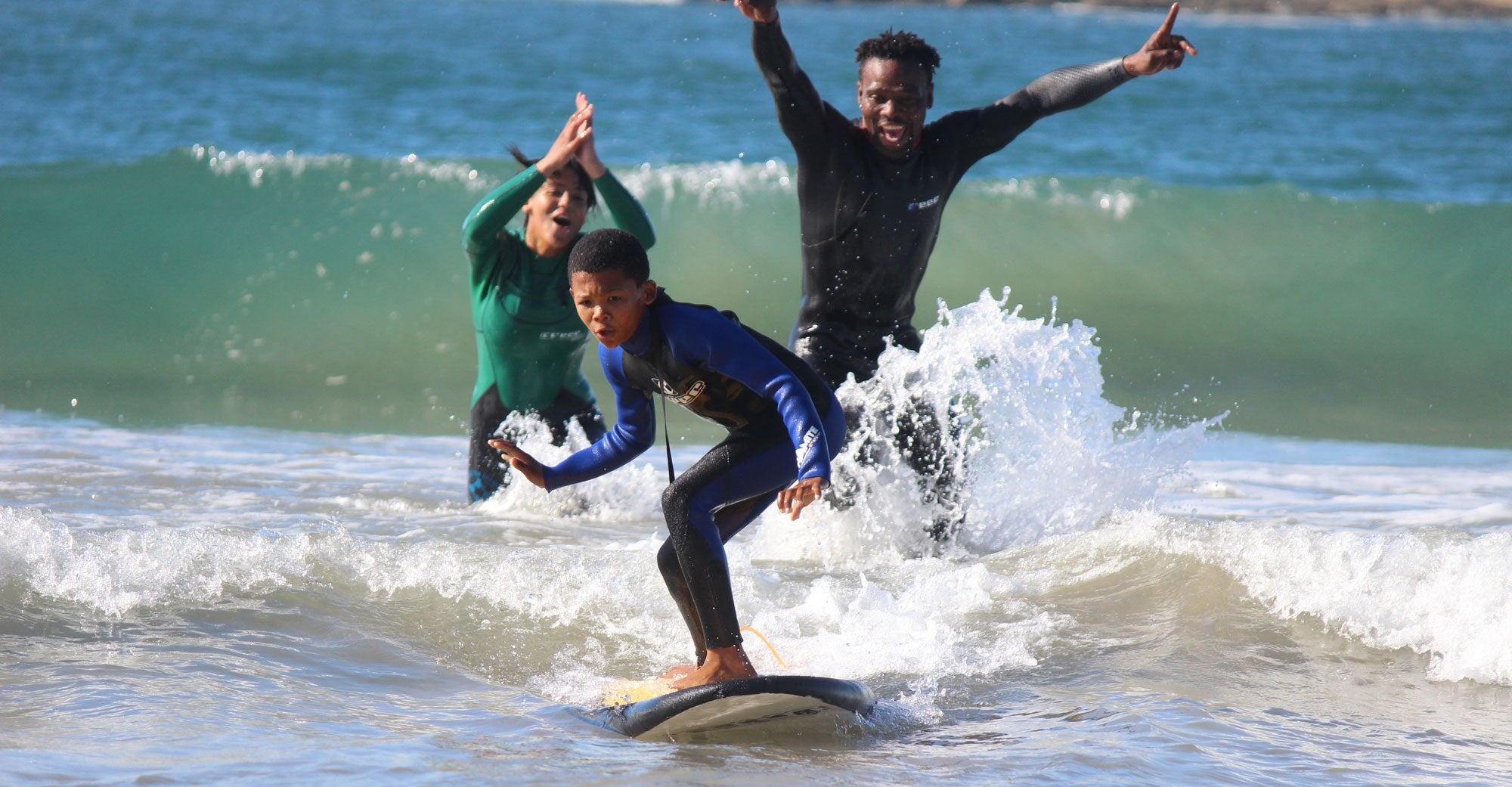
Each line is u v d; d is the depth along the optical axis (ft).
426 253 157.28
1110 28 573.74
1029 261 165.78
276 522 75.20
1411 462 107.65
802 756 42.98
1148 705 49.06
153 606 55.72
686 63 341.21
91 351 143.95
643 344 47.73
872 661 53.67
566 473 50.65
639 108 255.29
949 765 42.29
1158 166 215.72
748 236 163.53
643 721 44.57
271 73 295.28
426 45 380.17
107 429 111.75
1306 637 57.21
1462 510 83.20
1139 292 162.81
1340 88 323.98
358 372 144.25
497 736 44.52
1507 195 196.34
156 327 147.54
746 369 46.98
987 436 79.15
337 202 161.58
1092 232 169.37
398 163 165.48
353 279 154.10
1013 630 57.88
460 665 53.16
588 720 46.62
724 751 43.21
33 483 83.05
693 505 47.50
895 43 73.67
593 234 46.83
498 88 280.72
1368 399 141.08
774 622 57.67
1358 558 59.93
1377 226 168.86
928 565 69.72
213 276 153.48
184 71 291.99
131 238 155.74
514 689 50.67
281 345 146.72
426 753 42.27
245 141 215.92
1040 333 77.97
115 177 163.22
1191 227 169.78
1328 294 161.27
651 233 86.22
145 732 43.01
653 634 56.59
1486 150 235.81
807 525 75.66
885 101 73.36
